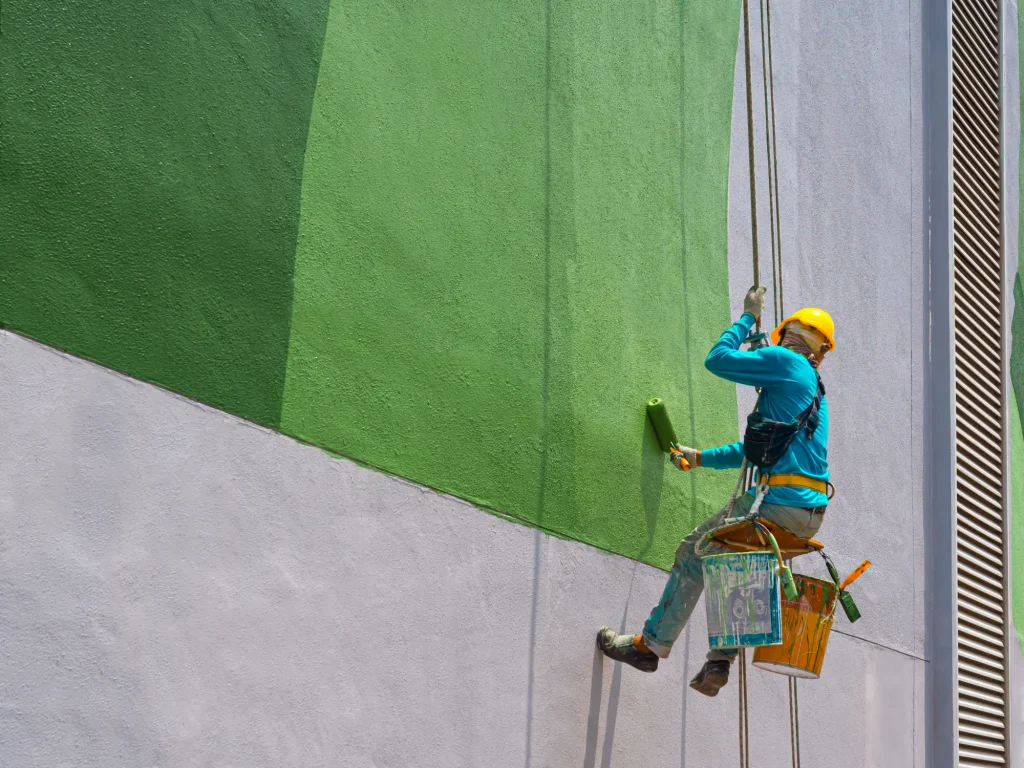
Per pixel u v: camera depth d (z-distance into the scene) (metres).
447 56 4.67
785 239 6.68
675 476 5.55
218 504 3.55
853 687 6.63
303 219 3.97
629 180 5.55
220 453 3.58
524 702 4.50
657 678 5.23
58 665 3.10
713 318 5.98
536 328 4.88
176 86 3.63
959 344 8.47
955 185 8.75
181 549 3.43
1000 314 9.23
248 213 3.79
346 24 4.25
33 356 3.17
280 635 3.66
